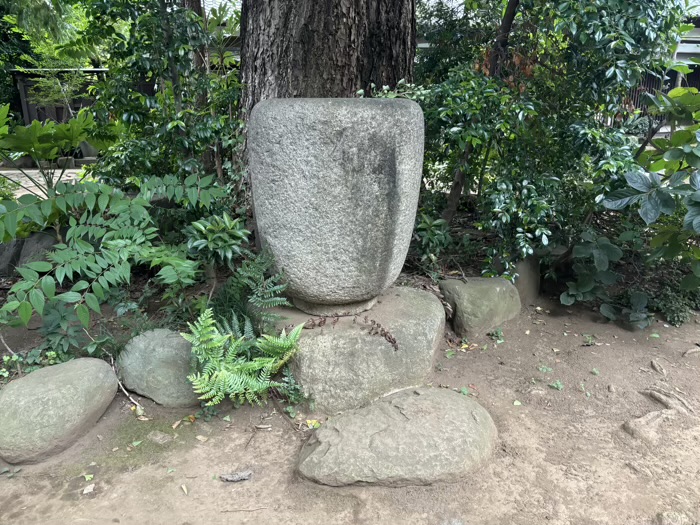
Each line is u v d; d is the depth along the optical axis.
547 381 2.89
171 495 2.09
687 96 3.19
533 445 2.37
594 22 2.95
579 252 3.41
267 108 2.36
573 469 2.21
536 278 3.80
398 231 2.54
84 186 2.84
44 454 2.26
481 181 4.27
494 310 3.36
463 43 4.41
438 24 4.65
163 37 3.32
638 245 3.49
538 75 3.67
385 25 3.87
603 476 2.18
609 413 2.62
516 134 3.35
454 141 3.32
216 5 7.62
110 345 2.82
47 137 3.60
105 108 3.72
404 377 2.70
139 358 2.67
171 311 3.06
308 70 3.77
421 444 2.15
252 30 3.90
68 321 2.84
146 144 3.56
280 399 2.66
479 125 3.12
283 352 2.50
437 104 3.26
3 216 2.63
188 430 2.49
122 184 3.87
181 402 2.60
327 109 2.24
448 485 2.10
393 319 2.78
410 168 2.47
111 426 2.50
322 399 2.57
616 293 3.83
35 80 11.69
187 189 2.92
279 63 3.79
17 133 3.46
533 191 3.27
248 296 2.88
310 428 2.50
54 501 2.06
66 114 12.05
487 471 2.19
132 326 2.91
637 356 3.14
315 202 2.36
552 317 3.63
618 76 3.06
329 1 3.66
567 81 3.51
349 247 2.45
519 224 3.37
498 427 2.49
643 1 3.04
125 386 2.69
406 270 3.84
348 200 2.36
